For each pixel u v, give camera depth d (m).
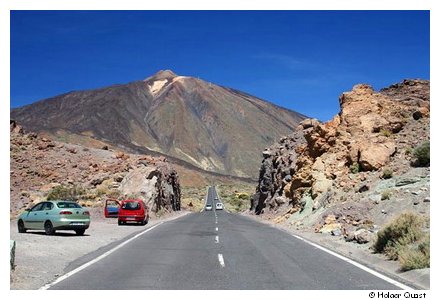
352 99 39.22
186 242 19.80
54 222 20.94
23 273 11.20
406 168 28.39
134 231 26.25
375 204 24.17
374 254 14.59
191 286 10.14
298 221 30.25
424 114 35.34
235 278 11.09
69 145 65.31
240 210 100.06
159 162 67.44
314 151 38.41
